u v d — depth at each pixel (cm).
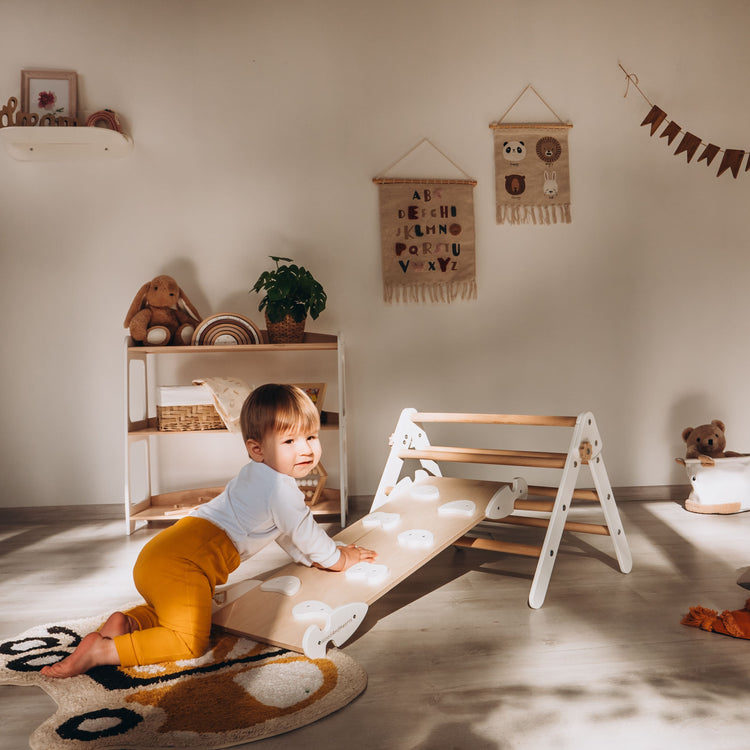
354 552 165
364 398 289
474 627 156
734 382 301
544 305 295
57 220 278
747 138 300
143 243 281
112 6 279
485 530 247
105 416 280
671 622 156
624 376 297
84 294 279
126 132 280
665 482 299
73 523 271
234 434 273
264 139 286
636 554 212
